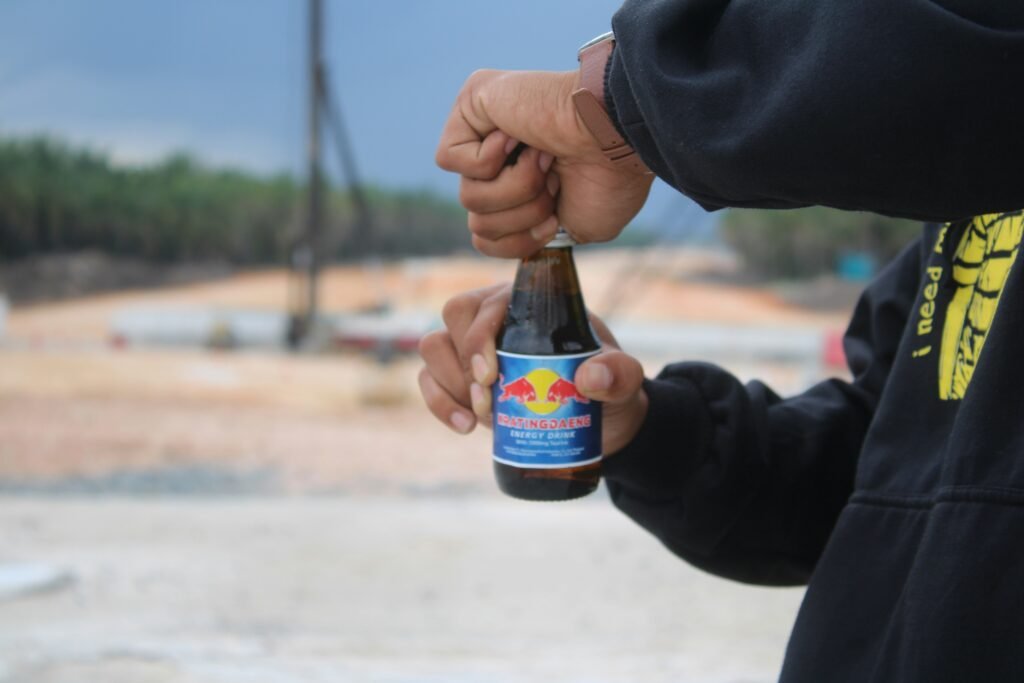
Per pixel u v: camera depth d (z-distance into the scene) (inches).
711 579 236.5
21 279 1809.8
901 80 32.9
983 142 33.0
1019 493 38.2
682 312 1638.8
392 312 1290.6
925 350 46.8
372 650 168.6
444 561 254.4
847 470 56.4
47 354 761.0
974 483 39.3
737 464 53.4
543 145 43.5
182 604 208.2
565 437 48.9
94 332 1330.0
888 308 55.5
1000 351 39.7
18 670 146.0
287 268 2101.4
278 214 2206.0
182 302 1765.5
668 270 1857.8
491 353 50.4
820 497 56.2
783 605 214.7
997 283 43.5
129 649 159.6
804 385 753.0
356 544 271.0
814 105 33.9
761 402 56.2
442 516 309.7
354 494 386.0
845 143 33.9
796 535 56.6
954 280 46.4
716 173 37.0
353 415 595.2
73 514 296.8
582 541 276.4
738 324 1565.0
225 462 449.7
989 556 38.1
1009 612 37.5
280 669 149.0
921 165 33.8
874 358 56.6
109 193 2112.5
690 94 37.1
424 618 202.4
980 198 34.3
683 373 56.8
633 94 38.9
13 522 282.7
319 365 785.6
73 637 174.4
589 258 1920.5
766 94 35.8
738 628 195.6
